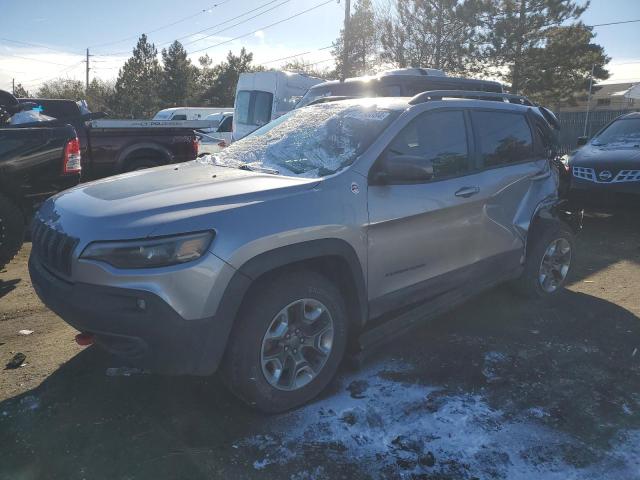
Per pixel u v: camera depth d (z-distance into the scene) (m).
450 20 24.45
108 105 58.19
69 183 5.93
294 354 3.10
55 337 4.19
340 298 3.25
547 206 4.88
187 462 2.69
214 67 60.81
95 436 2.90
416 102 3.88
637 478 2.60
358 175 3.33
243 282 2.78
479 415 3.09
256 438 2.88
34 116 7.83
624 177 7.60
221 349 2.76
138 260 2.63
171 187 3.17
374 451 2.78
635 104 45.75
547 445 2.83
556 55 24.95
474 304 4.86
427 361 3.74
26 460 2.71
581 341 4.09
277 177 3.30
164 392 3.33
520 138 4.73
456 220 3.89
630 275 5.82
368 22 30.97
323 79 13.76
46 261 3.12
